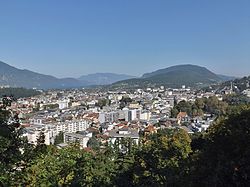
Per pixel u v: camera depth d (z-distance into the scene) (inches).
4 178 369.1
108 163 928.9
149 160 719.7
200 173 526.6
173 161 727.7
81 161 786.8
